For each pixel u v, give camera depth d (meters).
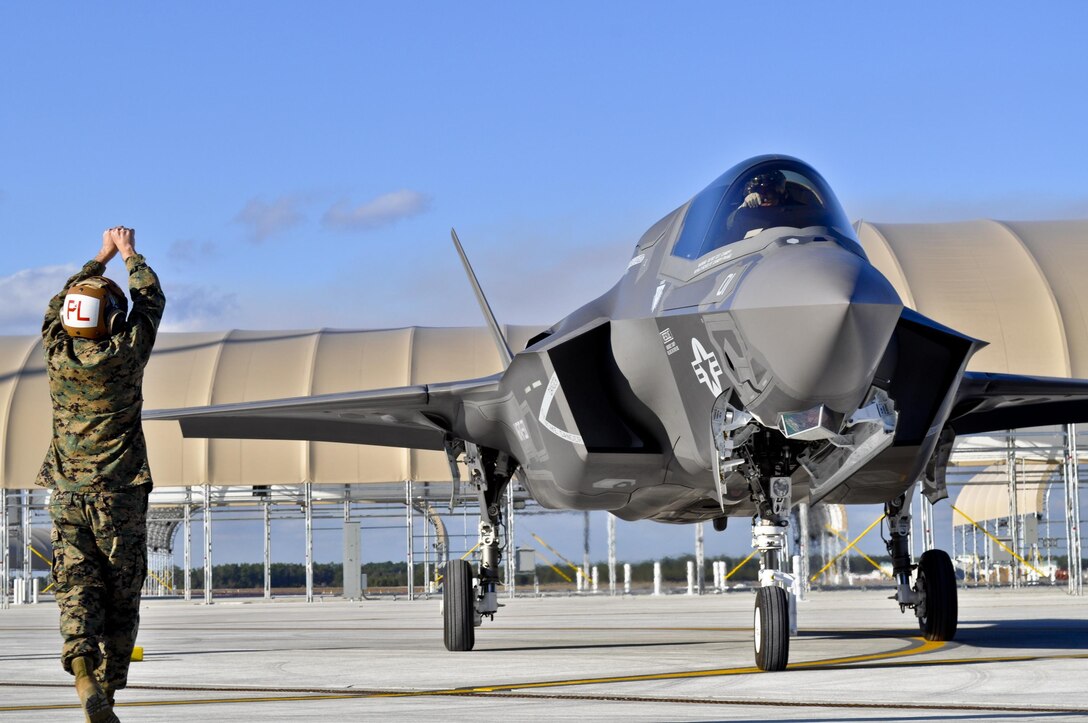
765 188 9.78
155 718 6.92
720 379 9.10
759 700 7.27
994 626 14.84
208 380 37.00
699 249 9.91
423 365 36.97
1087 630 13.90
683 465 10.23
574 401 10.29
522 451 11.32
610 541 39.25
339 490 38.56
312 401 12.47
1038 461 35.03
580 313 11.82
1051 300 32.31
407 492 36.31
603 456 10.16
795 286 8.24
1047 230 35.19
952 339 9.72
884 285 8.28
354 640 15.12
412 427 14.00
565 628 17.03
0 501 36.41
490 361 37.25
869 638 13.24
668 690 7.95
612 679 8.88
